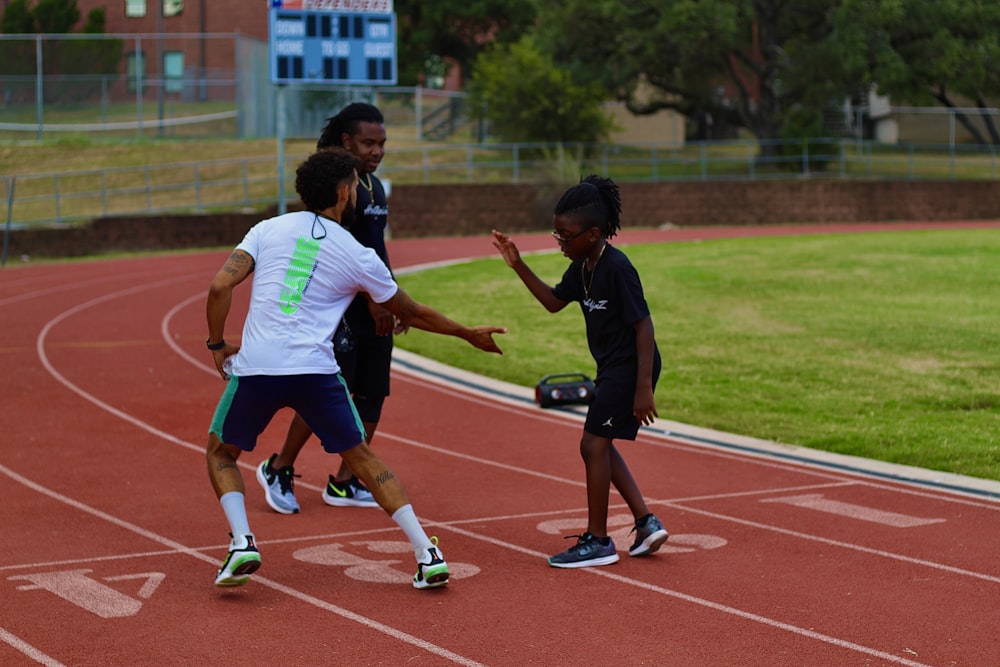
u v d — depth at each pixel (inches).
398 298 412.2
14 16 3663.9
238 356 399.5
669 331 1099.3
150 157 2881.4
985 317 1146.7
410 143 2994.6
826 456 656.4
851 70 2827.3
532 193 2615.7
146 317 1282.0
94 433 712.4
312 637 365.1
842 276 1471.5
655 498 558.6
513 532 497.0
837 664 344.5
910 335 1048.2
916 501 554.3
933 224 2790.4
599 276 432.5
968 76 2856.8
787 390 846.5
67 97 3161.9
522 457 655.1
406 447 681.6
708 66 3041.3
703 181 2743.6
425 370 948.0
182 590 412.8
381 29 2116.1
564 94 2851.9
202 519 514.9
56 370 947.3
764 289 1375.5
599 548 443.5
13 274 1768.0
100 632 368.8
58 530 495.5
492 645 358.3
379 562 449.7
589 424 443.5
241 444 404.2
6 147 2930.6
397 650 354.0
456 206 2566.4
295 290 396.5
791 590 415.5
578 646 358.0
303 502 548.1
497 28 3865.7
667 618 384.5
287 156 2832.2
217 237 2299.5
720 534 493.0
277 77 2068.2
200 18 3631.9
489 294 1395.2
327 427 403.9
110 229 2220.7
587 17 2979.8
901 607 397.1
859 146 3011.8
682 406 801.6
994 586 421.4
